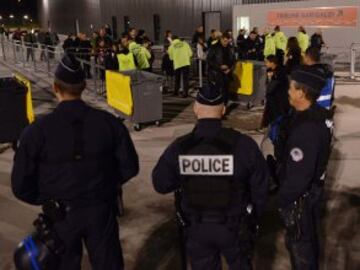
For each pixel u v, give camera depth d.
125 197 5.72
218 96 2.68
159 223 5.00
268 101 7.16
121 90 9.12
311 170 3.01
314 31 18.58
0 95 7.14
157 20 30.86
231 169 2.63
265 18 20.08
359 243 4.43
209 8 26.28
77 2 43.94
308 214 3.23
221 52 9.72
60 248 2.78
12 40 21.62
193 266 2.89
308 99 3.09
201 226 2.73
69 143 2.71
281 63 7.11
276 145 3.26
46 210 2.78
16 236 4.81
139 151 7.54
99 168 2.79
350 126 8.60
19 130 7.36
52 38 21.67
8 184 6.27
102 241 2.88
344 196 5.48
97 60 14.12
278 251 4.32
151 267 4.14
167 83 13.20
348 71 16.03
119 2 35.16
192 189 2.70
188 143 2.68
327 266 4.05
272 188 3.25
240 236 2.73
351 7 17.38
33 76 15.91
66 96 2.77
